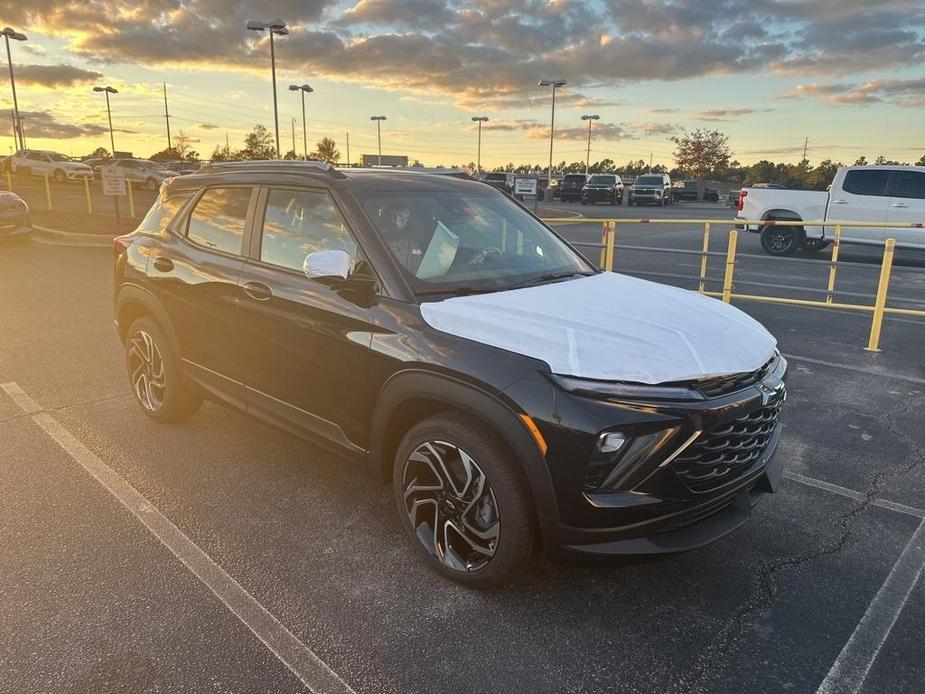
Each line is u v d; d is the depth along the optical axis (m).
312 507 3.70
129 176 36.88
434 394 2.87
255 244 3.82
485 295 3.19
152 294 4.42
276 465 4.18
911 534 3.55
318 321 3.35
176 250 4.32
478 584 2.94
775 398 2.95
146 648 2.61
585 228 22.84
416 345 2.95
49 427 4.68
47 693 2.38
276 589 2.99
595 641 2.72
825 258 15.20
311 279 3.32
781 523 3.65
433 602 2.93
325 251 3.04
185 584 3.00
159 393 4.66
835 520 3.69
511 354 2.73
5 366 6.02
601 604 2.95
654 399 2.55
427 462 3.02
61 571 3.07
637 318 2.97
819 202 14.88
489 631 2.76
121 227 16.70
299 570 3.13
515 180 20.80
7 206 14.05
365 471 3.36
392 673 2.52
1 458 4.20
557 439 2.56
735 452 2.81
